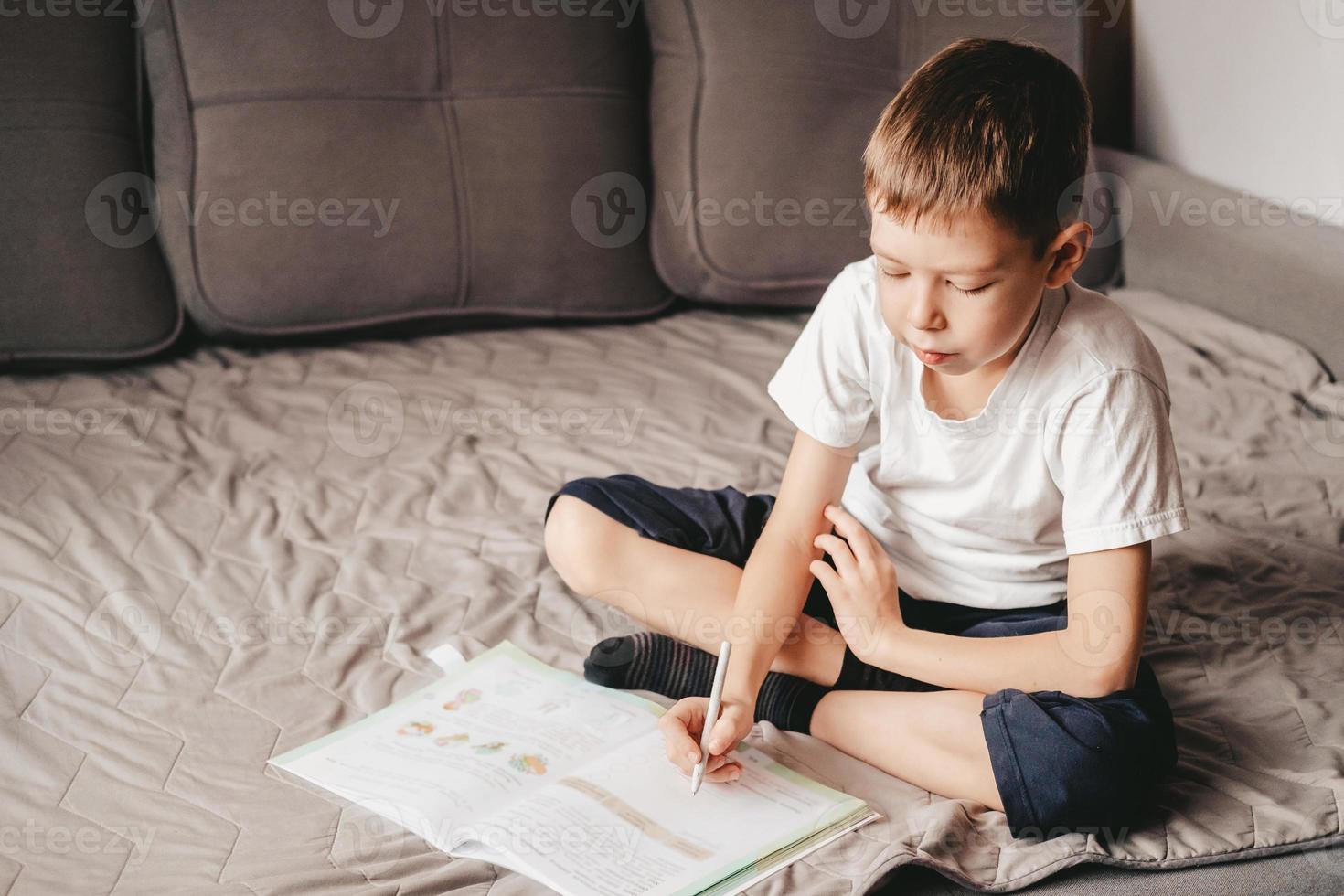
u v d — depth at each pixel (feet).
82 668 3.64
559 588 4.04
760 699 3.47
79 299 5.47
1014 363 3.15
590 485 3.81
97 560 4.12
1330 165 5.55
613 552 3.67
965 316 2.83
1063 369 3.14
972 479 3.33
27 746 3.31
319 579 4.11
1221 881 2.91
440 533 4.39
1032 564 3.40
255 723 3.42
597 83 6.04
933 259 2.77
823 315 3.44
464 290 5.93
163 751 3.30
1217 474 4.68
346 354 5.78
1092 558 3.13
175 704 3.49
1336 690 3.53
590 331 6.11
